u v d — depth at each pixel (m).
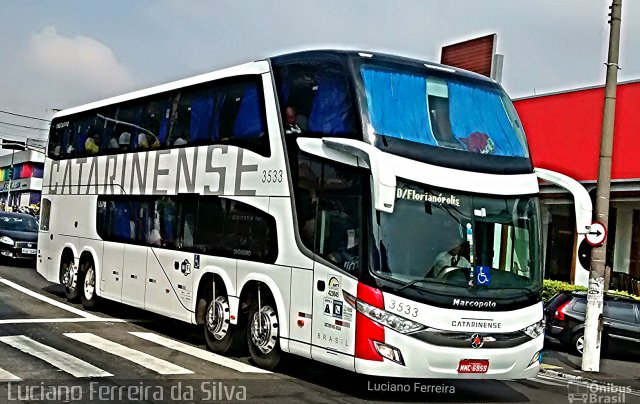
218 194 11.45
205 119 12.05
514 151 9.98
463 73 10.21
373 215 8.70
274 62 10.70
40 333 11.94
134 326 13.64
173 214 12.58
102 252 14.80
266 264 10.27
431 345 8.62
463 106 9.84
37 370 9.17
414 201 8.90
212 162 11.70
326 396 8.99
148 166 13.49
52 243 17.06
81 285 15.72
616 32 14.05
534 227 9.76
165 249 12.67
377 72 9.39
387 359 8.49
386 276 8.59
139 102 14.17
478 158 9.53
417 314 8.62
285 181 10.08
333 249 9.16
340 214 9.12
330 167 9.35
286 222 9.99
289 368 10.71
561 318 16.36
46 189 17.77
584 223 9.77
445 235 8.98
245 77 11.24
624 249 23.36
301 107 10.01
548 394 10.95
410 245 8.77
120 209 14.33
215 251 11.38
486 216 9.30
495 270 9.23
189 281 11.93
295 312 9.69
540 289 9.61
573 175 21.27
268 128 10.55
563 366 14.24
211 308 11.47
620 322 16.28
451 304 8.78
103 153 15.25
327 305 9.15
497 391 10.77
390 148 8.95
